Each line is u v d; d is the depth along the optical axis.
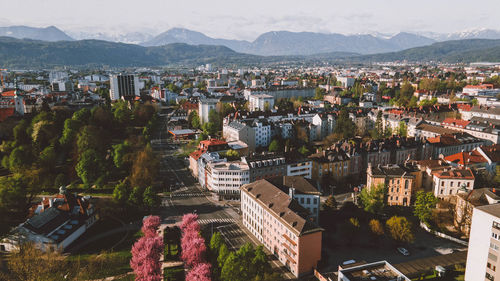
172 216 162.75
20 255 116.19
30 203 170.12
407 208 165.38
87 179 189.50
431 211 150.50
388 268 103.50
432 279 111.94
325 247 134.38
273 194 137.88
